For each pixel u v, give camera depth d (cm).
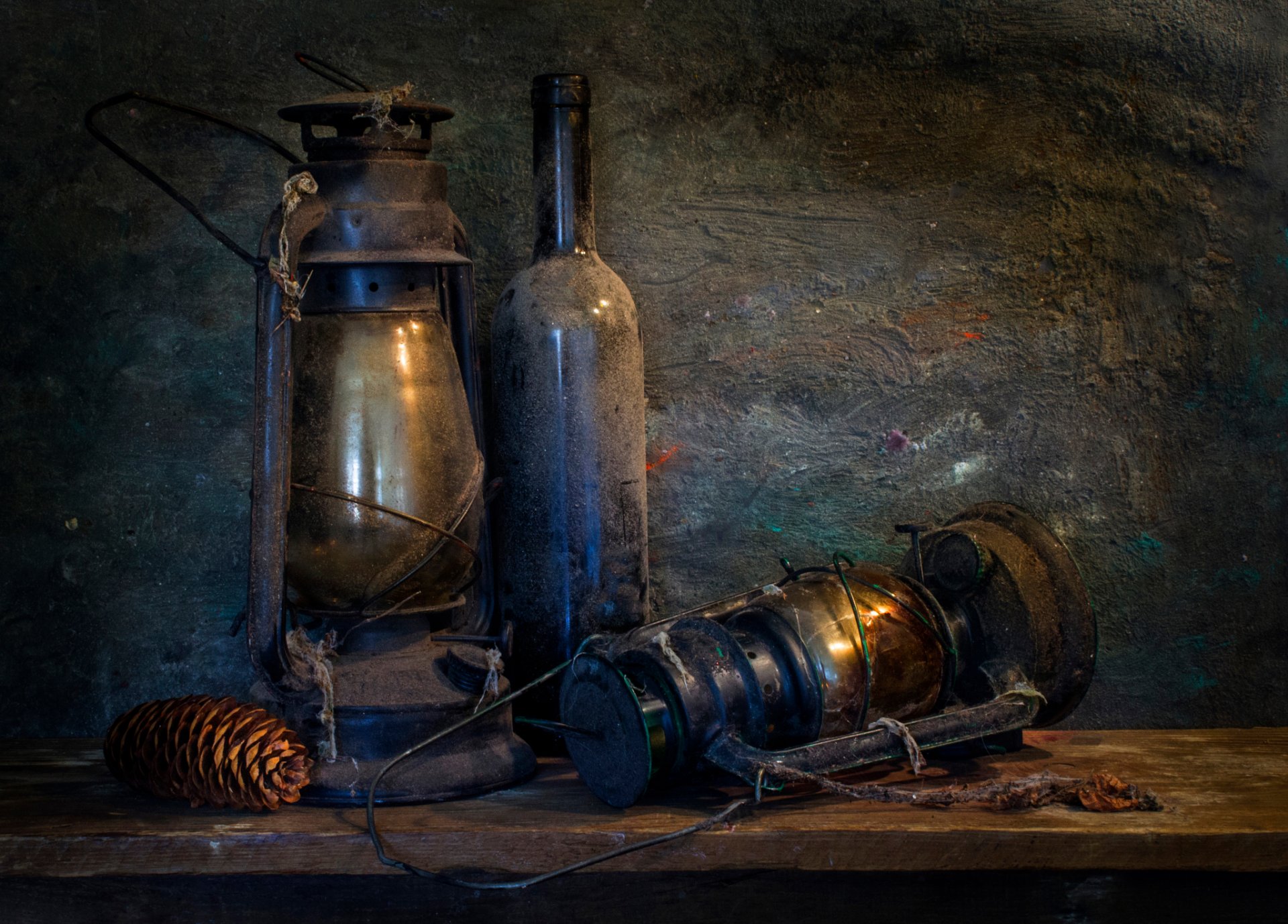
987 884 111
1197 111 146
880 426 149
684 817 110
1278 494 148
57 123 143
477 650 121
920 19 146
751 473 149
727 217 147
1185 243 147
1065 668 124
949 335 148
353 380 118
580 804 114
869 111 147
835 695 113
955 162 147
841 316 148
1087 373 148
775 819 109
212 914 110
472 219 146
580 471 132
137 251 144
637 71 146
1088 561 149
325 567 118
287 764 112
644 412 142
